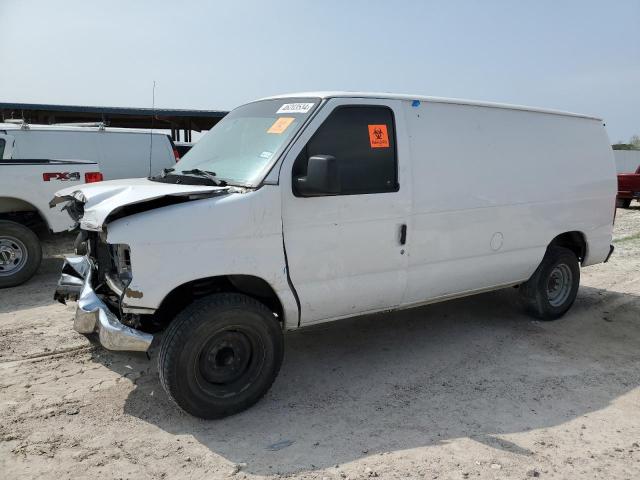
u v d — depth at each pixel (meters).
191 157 4.93
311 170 3.87
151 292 3.63
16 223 7.28
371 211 4.45
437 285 5.05
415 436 3.82
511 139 5.49
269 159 4.10
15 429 3.79
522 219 5.59
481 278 5.40
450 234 5.01
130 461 3.46
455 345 5.54
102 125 10.59
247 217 3.87
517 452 3.63
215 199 3.83
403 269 4.75
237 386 4.03
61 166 7.65
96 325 3.98
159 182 4.57
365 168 4.45
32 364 4.88
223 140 4.76
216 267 3.79
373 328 5.98
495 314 6.53
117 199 3.83
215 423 3.96
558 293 6.36
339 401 4.33
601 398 4.45
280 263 4.05
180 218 3.68
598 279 8.44
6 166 7.24
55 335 5.58
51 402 4.19
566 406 4.30
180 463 3.46
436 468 3.43
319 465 3.46
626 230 13.45
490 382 4.71
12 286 7.30
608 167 6.54
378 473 3.37
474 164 5.14
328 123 4.28
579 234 6.35
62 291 4.70
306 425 3.95
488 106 5.37
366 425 3.96
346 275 4.41
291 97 4.64
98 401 4.23
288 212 4.05
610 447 3.72
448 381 4.72
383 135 4.55
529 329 6.05
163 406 4.18
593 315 6.62
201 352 3.83
